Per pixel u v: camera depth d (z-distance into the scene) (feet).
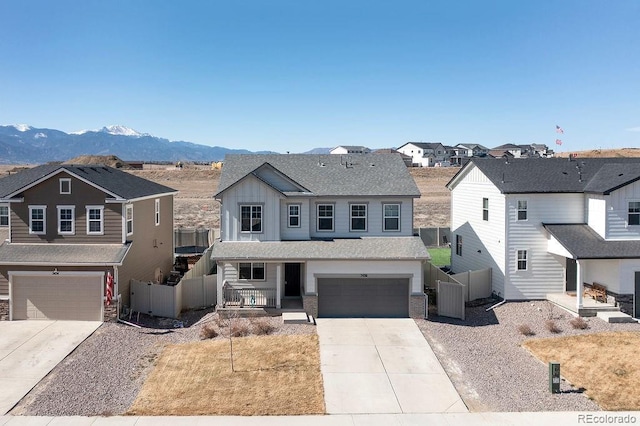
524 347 68.28
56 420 47.50
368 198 86.17
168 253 108.27
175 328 75.82
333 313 81.56
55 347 66.28
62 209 80.69
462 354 65.41
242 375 58.13
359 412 49.52
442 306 82.28
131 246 82.74
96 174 87.35
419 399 52.47
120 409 50.14
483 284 92.02
